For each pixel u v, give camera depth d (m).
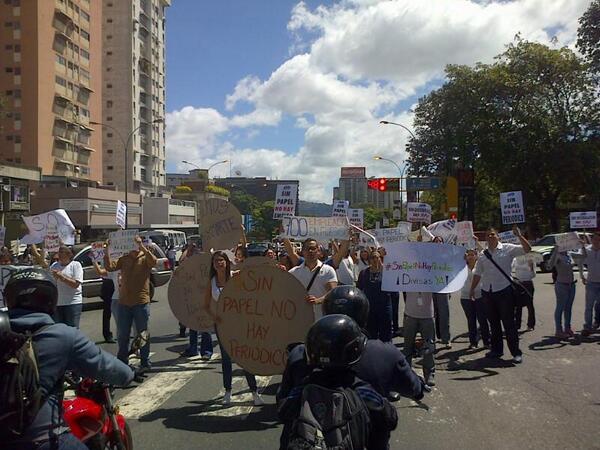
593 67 36.38
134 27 94.81
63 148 66.19
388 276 6.97
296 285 6.05
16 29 61.78
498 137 41.69
